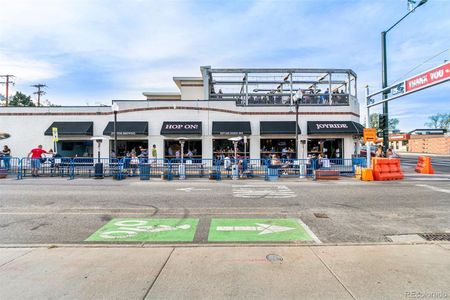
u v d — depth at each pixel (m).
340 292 3.24
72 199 9.16
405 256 4.30
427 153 59.94
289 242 5.10
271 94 22.28
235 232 5.71
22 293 3.22
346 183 13.02
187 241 5.18
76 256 4.31
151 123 20.84
